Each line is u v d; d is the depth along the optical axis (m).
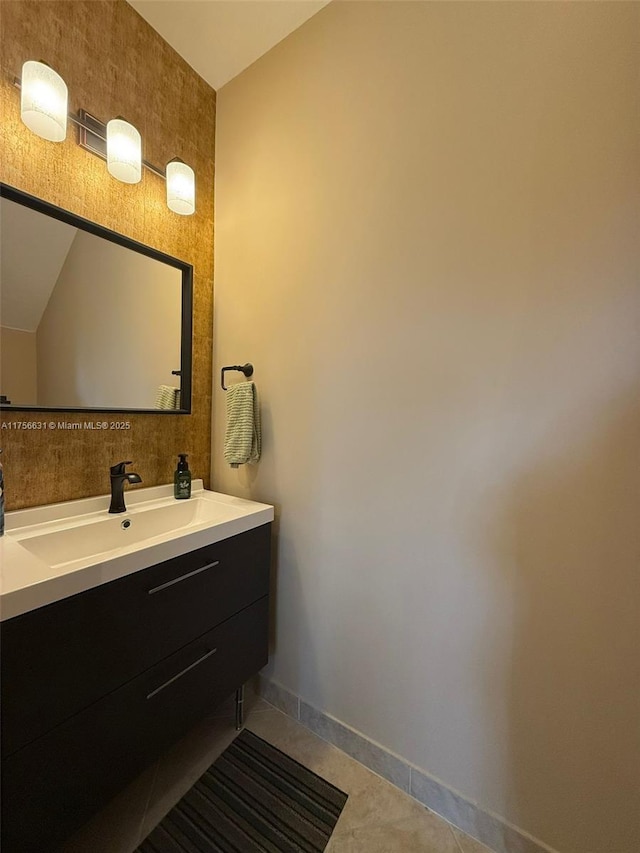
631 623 0.83
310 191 1.33
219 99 1.63
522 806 0.97
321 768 1.22
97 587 0.84
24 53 1.04
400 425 1.14
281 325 1.42
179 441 1.56
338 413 1.28
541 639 0.93
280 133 1.41
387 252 1.15
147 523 1.31
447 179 1.04
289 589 1.43
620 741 0.85
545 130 0.90
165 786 1.14
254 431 1.45
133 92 1.33
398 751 1.17
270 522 1.39
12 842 0.72
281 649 1.46
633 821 0.84
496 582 0.99
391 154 1.14
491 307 0.98
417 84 1.08
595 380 0.85
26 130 1.05
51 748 0.78
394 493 1.16
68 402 1.19
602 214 0.83
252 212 1.51
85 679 0.83
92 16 1.20
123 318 1.33
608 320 0.83
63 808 0.80
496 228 0.97
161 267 1.45
